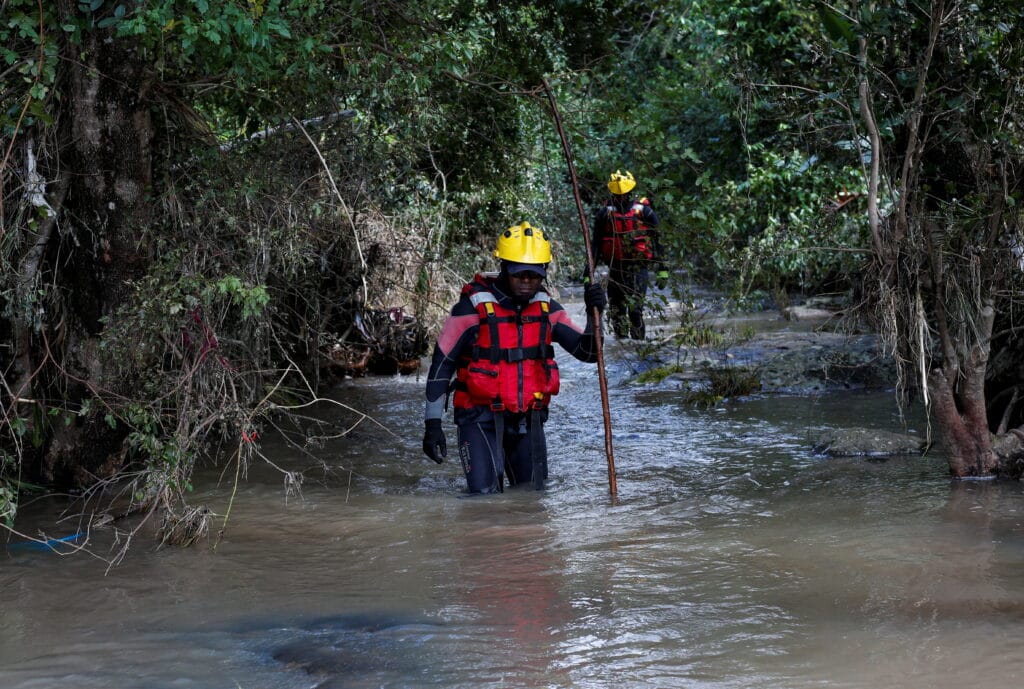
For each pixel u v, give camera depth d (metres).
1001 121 5.52
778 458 6.40
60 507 5.64
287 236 6.24
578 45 6.62
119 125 5.80
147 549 4.84
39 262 5.81
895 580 4.09
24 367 6.04
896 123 5.67
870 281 5.99
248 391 6.39
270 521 5.27
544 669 3.32
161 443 5.13
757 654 3.38
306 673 3.34
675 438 7.12
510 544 4.76
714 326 11.55
